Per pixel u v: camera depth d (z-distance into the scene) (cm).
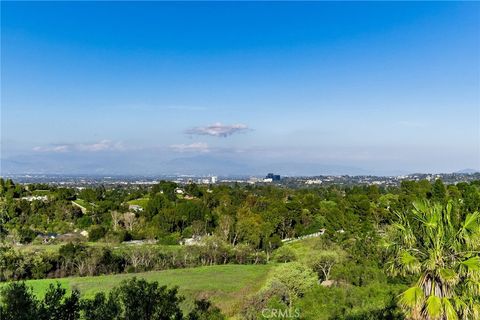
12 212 9138
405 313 1498
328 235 6550
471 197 5719
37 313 880
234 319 3275
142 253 6719
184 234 8956
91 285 5166
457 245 1440
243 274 5897
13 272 5762
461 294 1434
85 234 8719
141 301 1045
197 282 5319
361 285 3203
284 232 9644
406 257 1460
